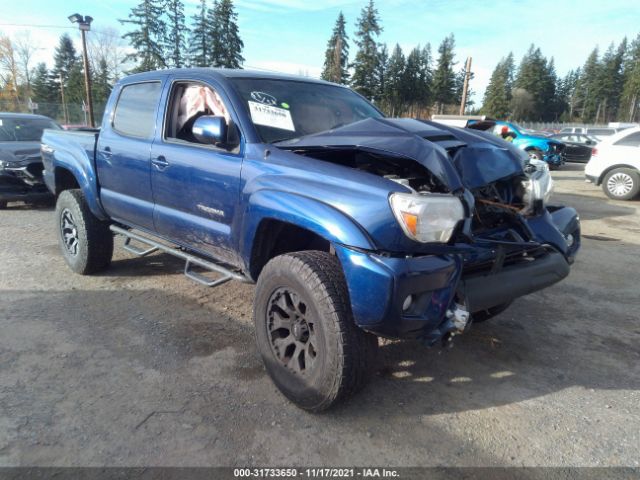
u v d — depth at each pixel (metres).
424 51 65.31
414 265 2.25
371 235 2.25
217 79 3.25
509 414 2.70
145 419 2.56
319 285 2.41
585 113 89.56
